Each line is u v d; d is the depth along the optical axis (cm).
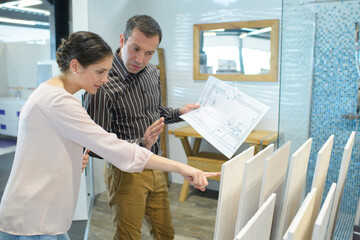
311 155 205
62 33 358
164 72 369
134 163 115
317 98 212
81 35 109
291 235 68
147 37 139
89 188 331
